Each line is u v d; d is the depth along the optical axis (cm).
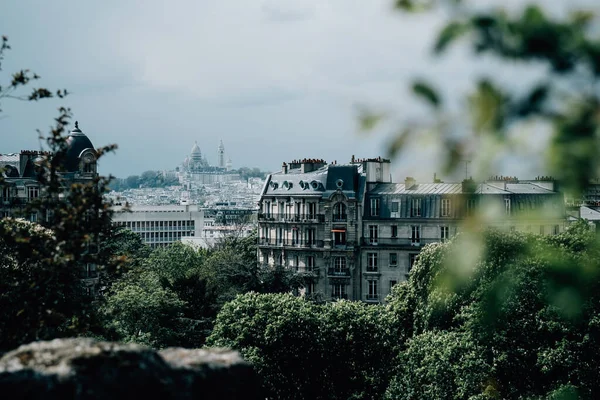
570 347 5794
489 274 6397
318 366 7550
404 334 8150
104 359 1697
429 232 12775
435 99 620
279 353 7419
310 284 13500
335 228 13375
